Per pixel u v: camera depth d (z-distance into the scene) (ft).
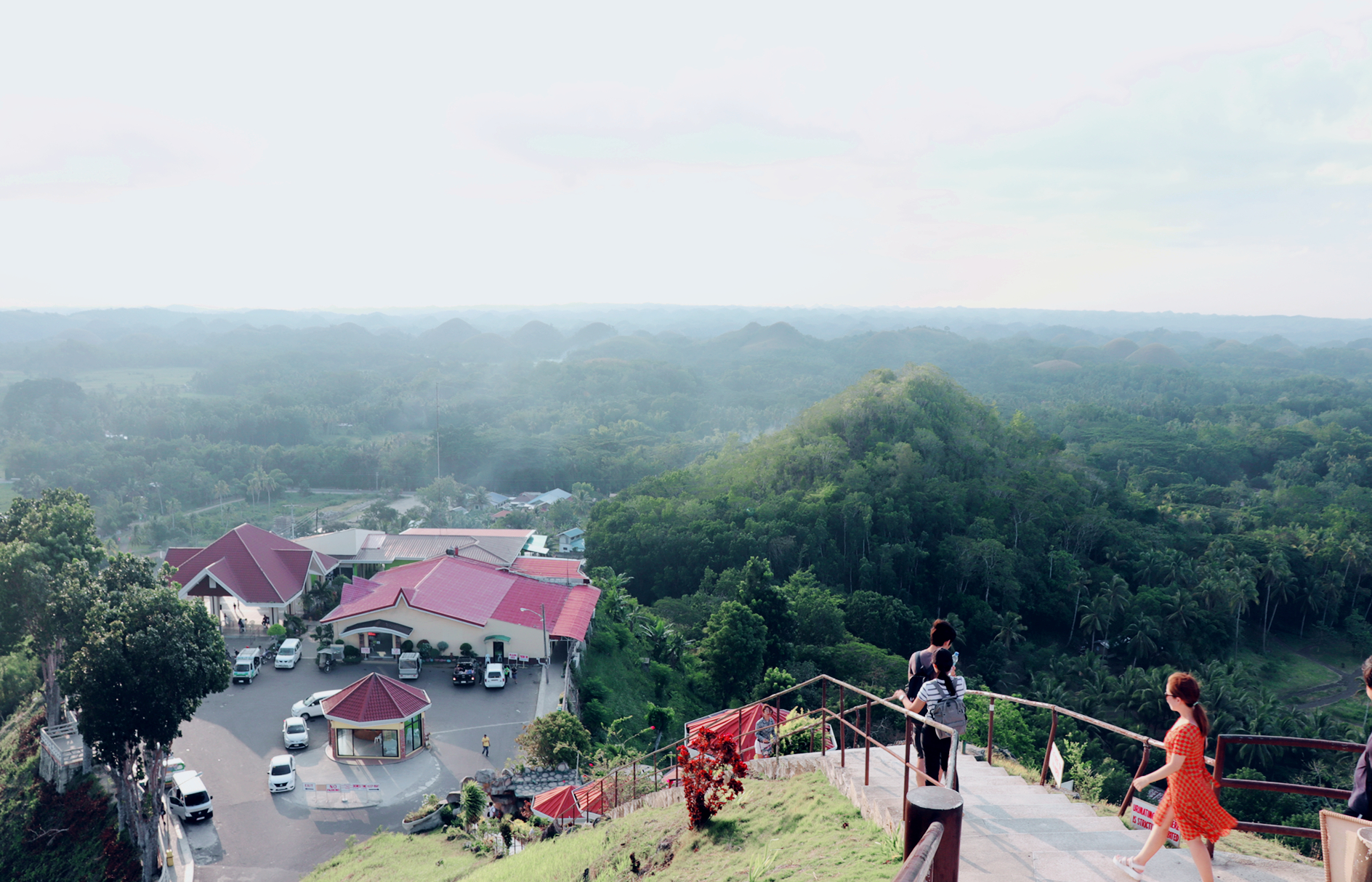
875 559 350.23
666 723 190.39
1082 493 415.85
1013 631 300.20
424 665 192.75
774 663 227.40
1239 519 430.61
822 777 49.16
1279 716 223.10
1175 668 285.02
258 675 186.09
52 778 152.76
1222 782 30.32
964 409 495.82
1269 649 339.36
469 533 273.95
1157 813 29.04
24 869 135.54
